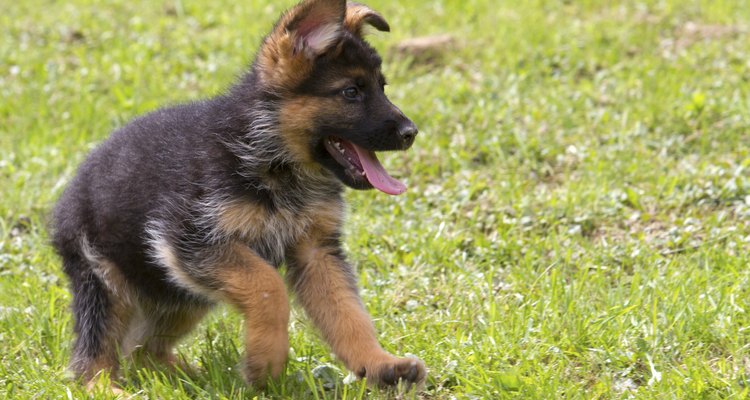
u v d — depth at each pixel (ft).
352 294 26.45
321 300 26.30
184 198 25.88
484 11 56.44
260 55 27.30
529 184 38.32
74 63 51.96
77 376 26.63
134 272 27.12
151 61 51.60
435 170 39.63
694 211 35.22
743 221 34.30
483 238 34.19
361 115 26.04
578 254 32.86
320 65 26.12
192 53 52.60
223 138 26.30
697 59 47.70
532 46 50.67
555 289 29.35
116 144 28.02
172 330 28.40
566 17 55.06
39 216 36.94
